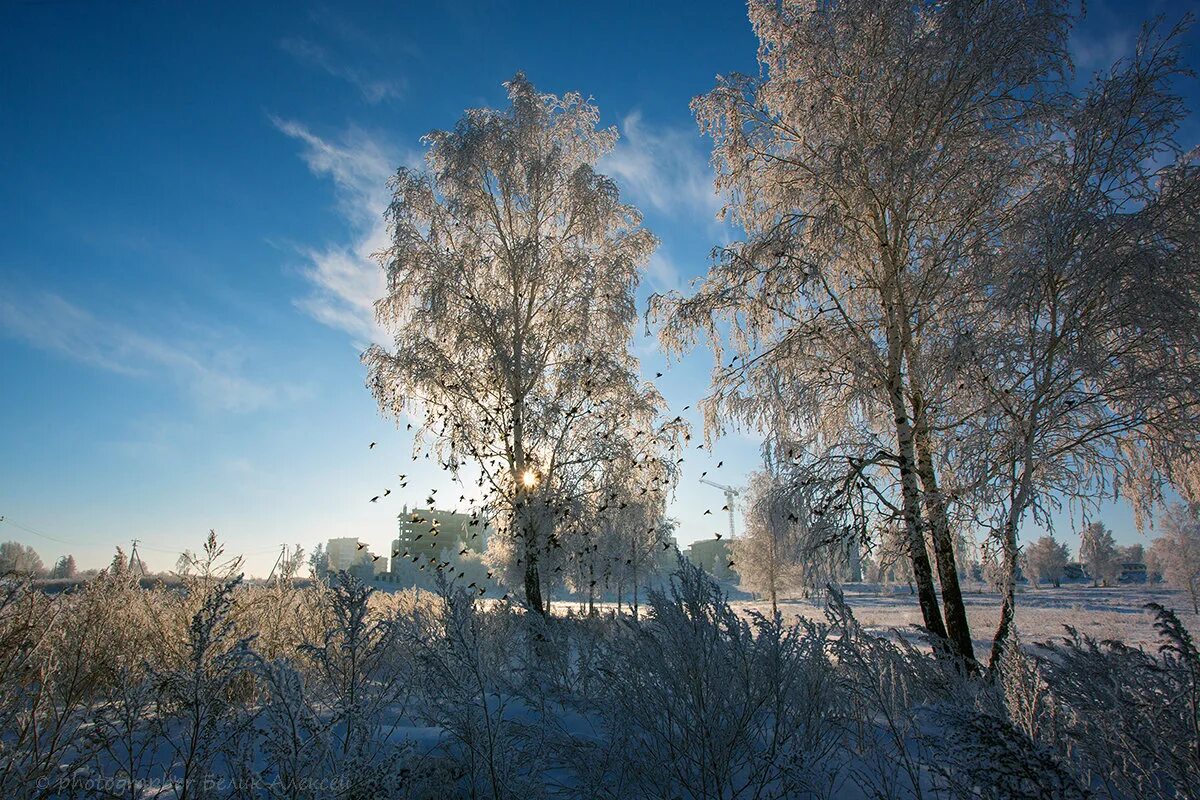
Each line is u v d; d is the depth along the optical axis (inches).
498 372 492.7
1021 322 287.3
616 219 573.6
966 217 322.7
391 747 122.5
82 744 120.0
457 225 538.3
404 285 537.6
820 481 321.4
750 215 414.3
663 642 128.8
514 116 555.5
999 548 270.5
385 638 122.4
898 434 331.6
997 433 278.1
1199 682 100.4
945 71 332.8
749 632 130.2
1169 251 266.1
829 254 355.3
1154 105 280.2
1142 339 272.4
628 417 510.6
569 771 129.2
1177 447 285.4
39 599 142.9
